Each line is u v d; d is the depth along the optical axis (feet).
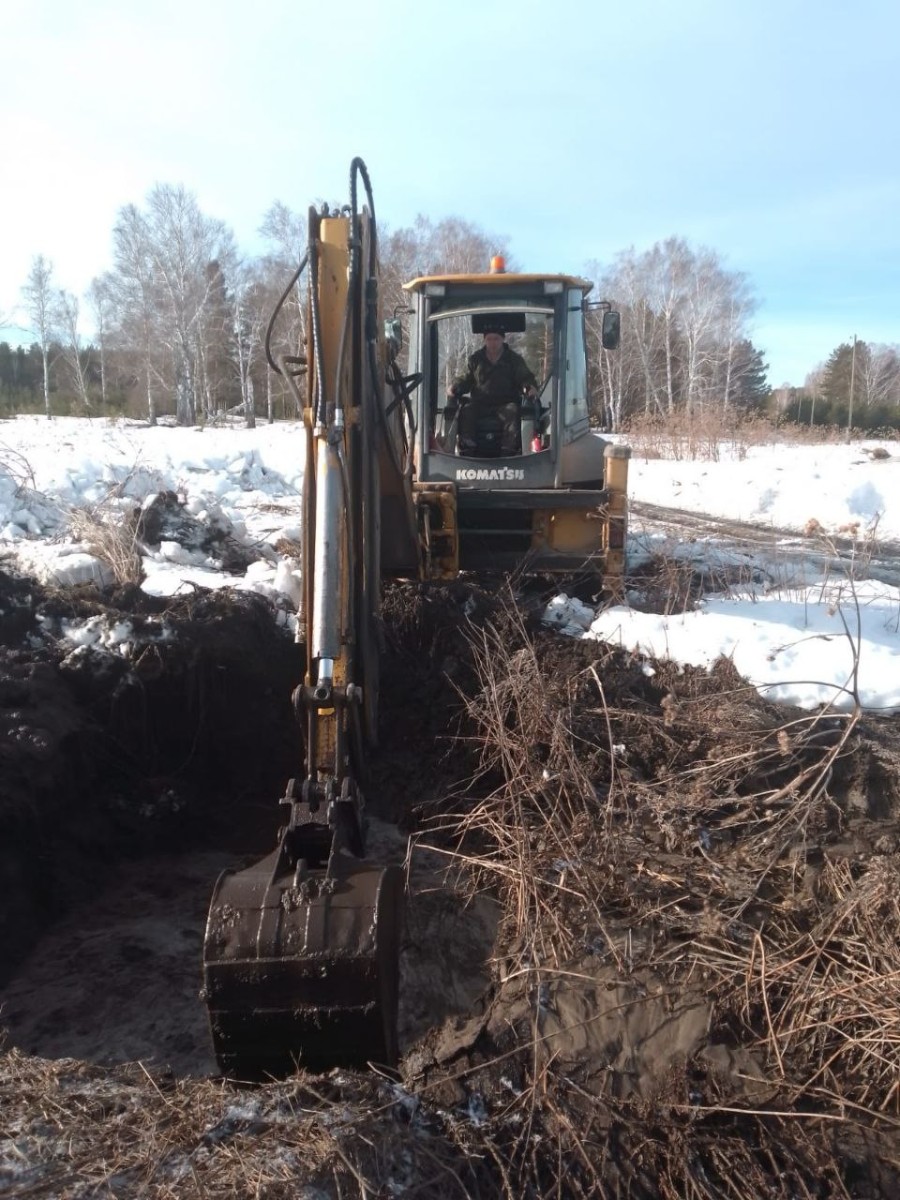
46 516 29.99
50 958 15.81
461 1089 11.82
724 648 19.74
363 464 14.71
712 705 17.69
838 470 51.03
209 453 48.42
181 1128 10.24
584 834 14.84
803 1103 11.28
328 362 14.02
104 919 17.01
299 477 48.16
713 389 161.38
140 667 20.43
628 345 161.58
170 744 20.57
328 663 12.67
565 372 25.75
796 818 14.84
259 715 21.42
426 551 24.23
